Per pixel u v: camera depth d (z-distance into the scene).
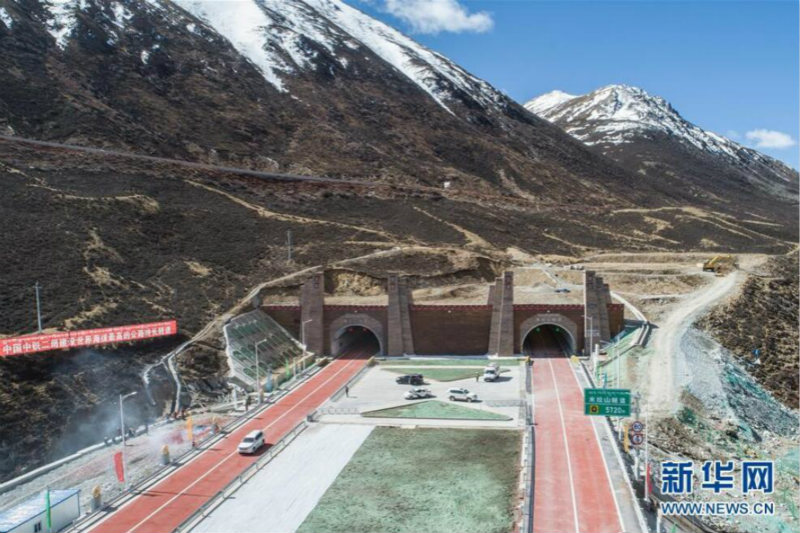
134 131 132.62
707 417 59.72
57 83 137.38
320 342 81.38
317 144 166.12
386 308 81.69
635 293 101.25
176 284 82.50
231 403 62.62
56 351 57.66
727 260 115.31
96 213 91.56
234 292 85.44
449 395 62.75
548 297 94.62
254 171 137.12
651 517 40.50
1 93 123.88
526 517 37.53
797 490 49.56
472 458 48.50
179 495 42.84
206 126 152.88
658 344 74.62
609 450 49.16
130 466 48.03
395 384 68.31
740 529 43.41
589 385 66.06
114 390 57.75
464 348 81.06
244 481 45.03
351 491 43.50
